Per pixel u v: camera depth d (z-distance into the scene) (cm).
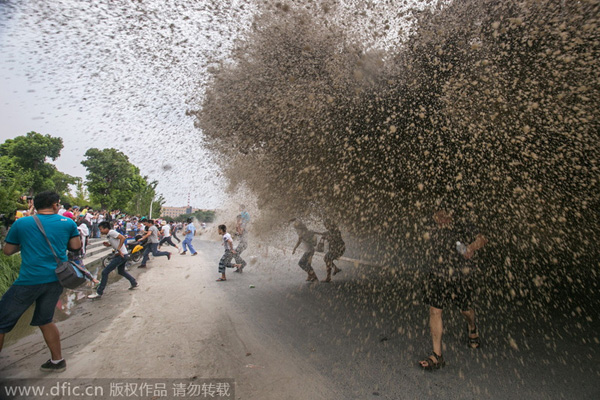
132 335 357
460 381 252
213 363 287
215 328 376
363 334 348
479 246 287
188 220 1262
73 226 294
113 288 618
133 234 1670
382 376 261
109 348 321
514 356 289
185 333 361
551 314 371
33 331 379
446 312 406
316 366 280
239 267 762
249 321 399
